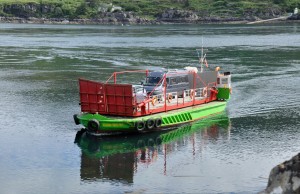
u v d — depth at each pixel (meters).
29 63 128.88
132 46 174.00
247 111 73.38
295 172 34.31
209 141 59.34
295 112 72.25
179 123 66.00
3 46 176.88
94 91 63.38
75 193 44.22
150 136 61.81
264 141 58.81
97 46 175.75
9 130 63.97
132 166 51.06
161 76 68.56
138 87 65.38
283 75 103.44
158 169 50.03
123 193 44.06
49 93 86.69
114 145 58.31
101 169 50.16
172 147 57.38
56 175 48.69
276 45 171.88
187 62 126.38
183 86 70.81
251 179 46.81
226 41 193.38
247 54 143.38
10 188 45.38
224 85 75.44
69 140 60.06
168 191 44.28
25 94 85.88
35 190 44.97
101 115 61.72
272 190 34.72
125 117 62.31
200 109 68.94
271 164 50.94
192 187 45.12
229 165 50.94
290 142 58.22
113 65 123.38
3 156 54.22
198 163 51.69
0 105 77.19
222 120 68.62
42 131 63.56
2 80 100.94
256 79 98.62
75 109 74.75
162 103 66.62
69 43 190.88
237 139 59.84
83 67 120.62
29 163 52.00
